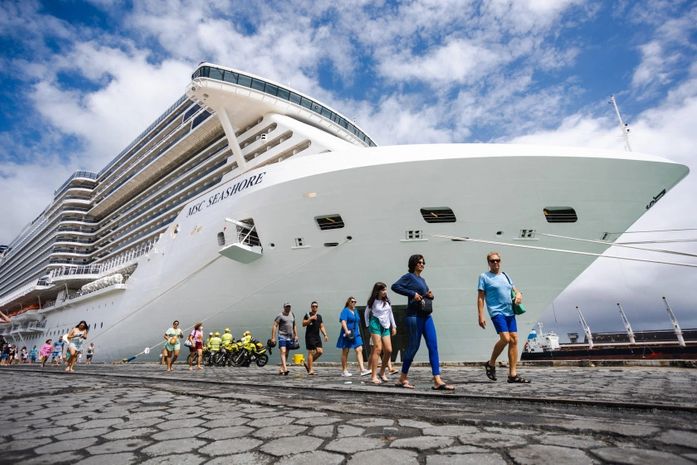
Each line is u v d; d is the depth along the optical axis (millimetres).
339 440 2477
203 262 15250
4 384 7277
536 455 2033
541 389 4562
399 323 11758
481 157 9992
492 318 5516
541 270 10875
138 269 20844
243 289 13898
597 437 2346
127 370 12078
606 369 7891
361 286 11984
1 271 56094
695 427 2477
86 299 26203
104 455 2330
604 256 9508
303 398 4277
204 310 15438
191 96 18547
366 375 7789
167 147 27469
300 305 12828
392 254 11352
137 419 3391
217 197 15219
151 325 18453
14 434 2922
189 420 3273
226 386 5844
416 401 3842
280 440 2535
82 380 7812
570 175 10016
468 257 10898
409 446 2279
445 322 11391
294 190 11930
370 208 11055
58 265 33625
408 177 10500
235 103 19016
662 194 10445
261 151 18547
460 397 3938
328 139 15719
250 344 13594
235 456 2244
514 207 10375
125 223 30703
